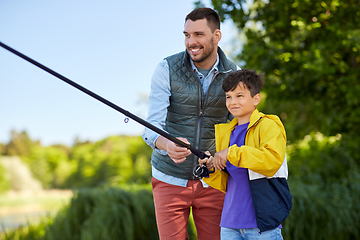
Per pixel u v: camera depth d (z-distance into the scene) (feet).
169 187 6.49
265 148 5.09
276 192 5.32
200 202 6.58
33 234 12.72
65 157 148.56
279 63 15.14
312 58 13.93
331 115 15.01
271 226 5.15
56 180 130.52
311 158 15.84
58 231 11.99
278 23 14.58
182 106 6.42
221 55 6.63
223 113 6.63
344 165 14.85
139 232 11.70
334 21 14.19
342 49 14.33
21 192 119.96
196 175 5.90
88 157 121.49
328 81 14.92
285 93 15.85
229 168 5.61
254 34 15.49
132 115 5.23
